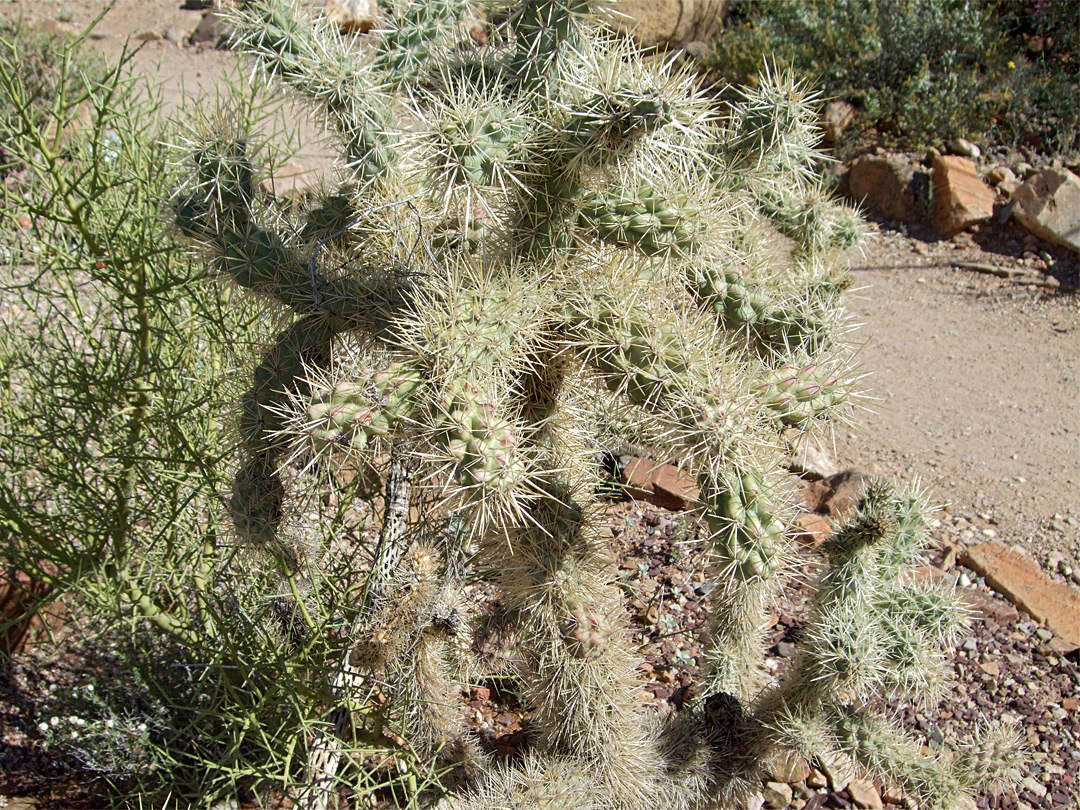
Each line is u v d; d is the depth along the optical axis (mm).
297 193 3396
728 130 2473
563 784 2209
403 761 2791
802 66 8570
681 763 2490
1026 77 8594
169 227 2420
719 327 2463
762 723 2514
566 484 2221
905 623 2572
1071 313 6781
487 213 2037
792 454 2396
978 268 7387
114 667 3225
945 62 8516
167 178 3166
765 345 2533
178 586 3129
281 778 2562
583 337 1987
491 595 3551
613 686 2242
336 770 2908
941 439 5414
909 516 2645
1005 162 8164
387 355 2027
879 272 7504
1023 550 4395
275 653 2619
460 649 2887
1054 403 5793
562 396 2252
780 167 2635
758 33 8742
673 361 1916
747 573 1845
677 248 2033
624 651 2334
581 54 2010
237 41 2303
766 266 2801
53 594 3000
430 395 1785
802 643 2613
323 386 1860
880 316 6926
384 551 2701
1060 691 3543
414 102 2184
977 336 6625
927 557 4336
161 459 2914
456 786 2691
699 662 3506
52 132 4117
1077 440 5379
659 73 1893
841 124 8438
